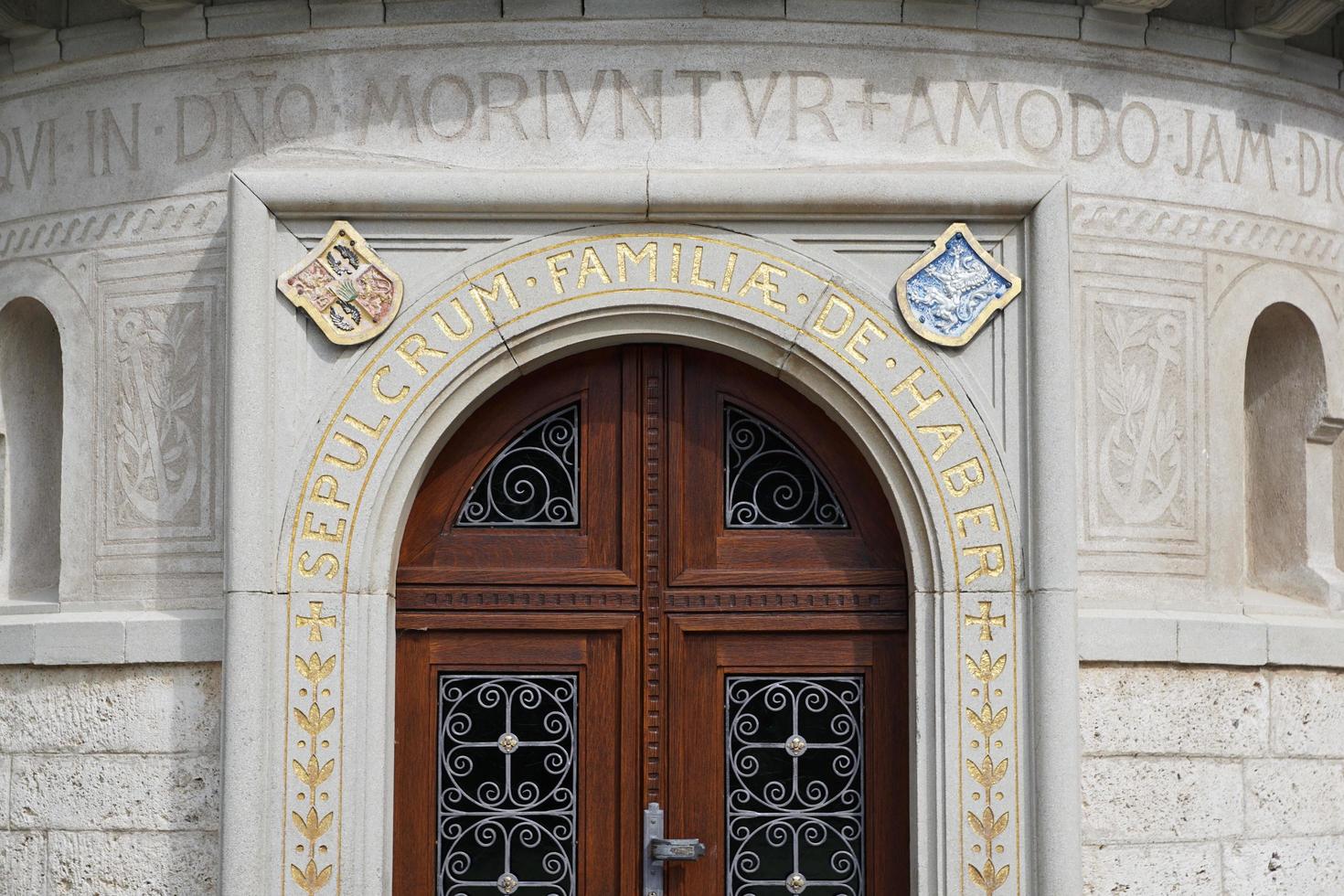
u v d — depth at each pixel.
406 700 6.94
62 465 7.26
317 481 6.73
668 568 7.01
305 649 6.65
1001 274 6.82
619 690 6.96
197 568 6.98
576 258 6.82
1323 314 7.59
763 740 6.96
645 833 6.87
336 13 7.02
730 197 6.75
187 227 7.14
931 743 6.71
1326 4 7.09
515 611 6.99
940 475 6.77
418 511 7.02
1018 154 7.06
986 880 6.60
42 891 6.95
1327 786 7.20
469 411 6.96
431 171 6.81
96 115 7.37
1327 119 7.75
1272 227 7.49
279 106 7.07
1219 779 6.95
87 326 7.29
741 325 6.83
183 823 6.81
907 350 6.80
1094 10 7.14
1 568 7.56
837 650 6.98
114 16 7.32
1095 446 7.02
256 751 6.55
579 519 7.05
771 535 7.04
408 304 6.81
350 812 6.60
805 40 7.00
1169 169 7.26
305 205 6.78
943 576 6.73
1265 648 7.03
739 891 6.90
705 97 6.96
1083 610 6.88
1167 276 7.21
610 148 6.94
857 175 6.75
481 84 6.98
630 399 7.08
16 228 7.56
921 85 7.03
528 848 6.91
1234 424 7.27
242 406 6.66
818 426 7.07
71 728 6.98
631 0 6.95
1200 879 6.88
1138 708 6.87
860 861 6.91
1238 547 7.23
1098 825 6.77
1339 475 7.78
